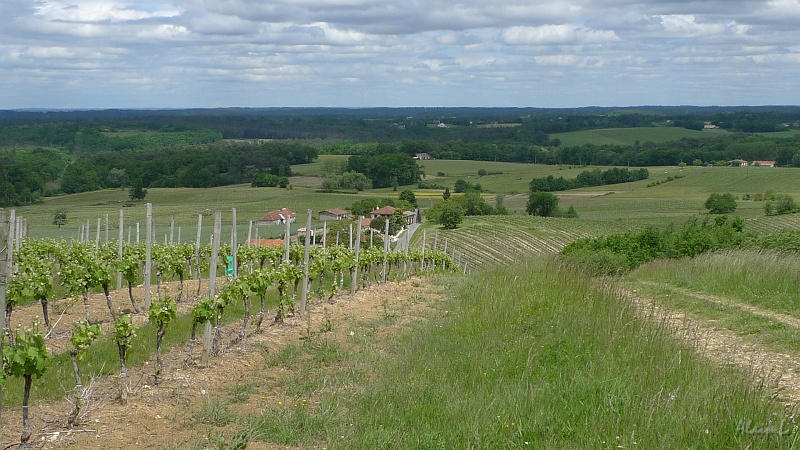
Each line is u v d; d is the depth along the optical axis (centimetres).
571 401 830
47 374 927
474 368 980
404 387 877
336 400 842
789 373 1004
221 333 1243
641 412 764
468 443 710
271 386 926
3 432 734
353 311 1523
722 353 1122
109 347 1079
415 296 1753
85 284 1344
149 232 1490
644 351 1003
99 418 783
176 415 798
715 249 2805
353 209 7112
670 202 9112
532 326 1238
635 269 2525
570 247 3238
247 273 1230
